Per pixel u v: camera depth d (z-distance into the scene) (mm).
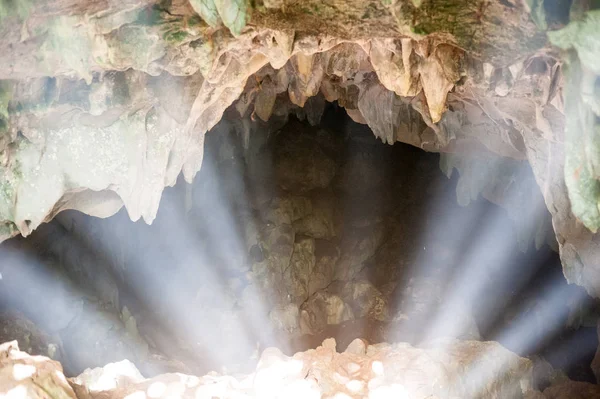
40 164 4809
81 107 4617
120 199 5898
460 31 3873
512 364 6379
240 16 3641
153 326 8828
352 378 5828
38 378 4359
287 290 9328
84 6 3691
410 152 11023
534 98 4594
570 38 3344
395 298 9500
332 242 10117
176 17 3932
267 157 10375
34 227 4969
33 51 3922
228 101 5457
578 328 8625
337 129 11094
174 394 5414
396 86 4707
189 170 5828
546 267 9695
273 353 6172
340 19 3988
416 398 5598
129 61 4113
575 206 3922
